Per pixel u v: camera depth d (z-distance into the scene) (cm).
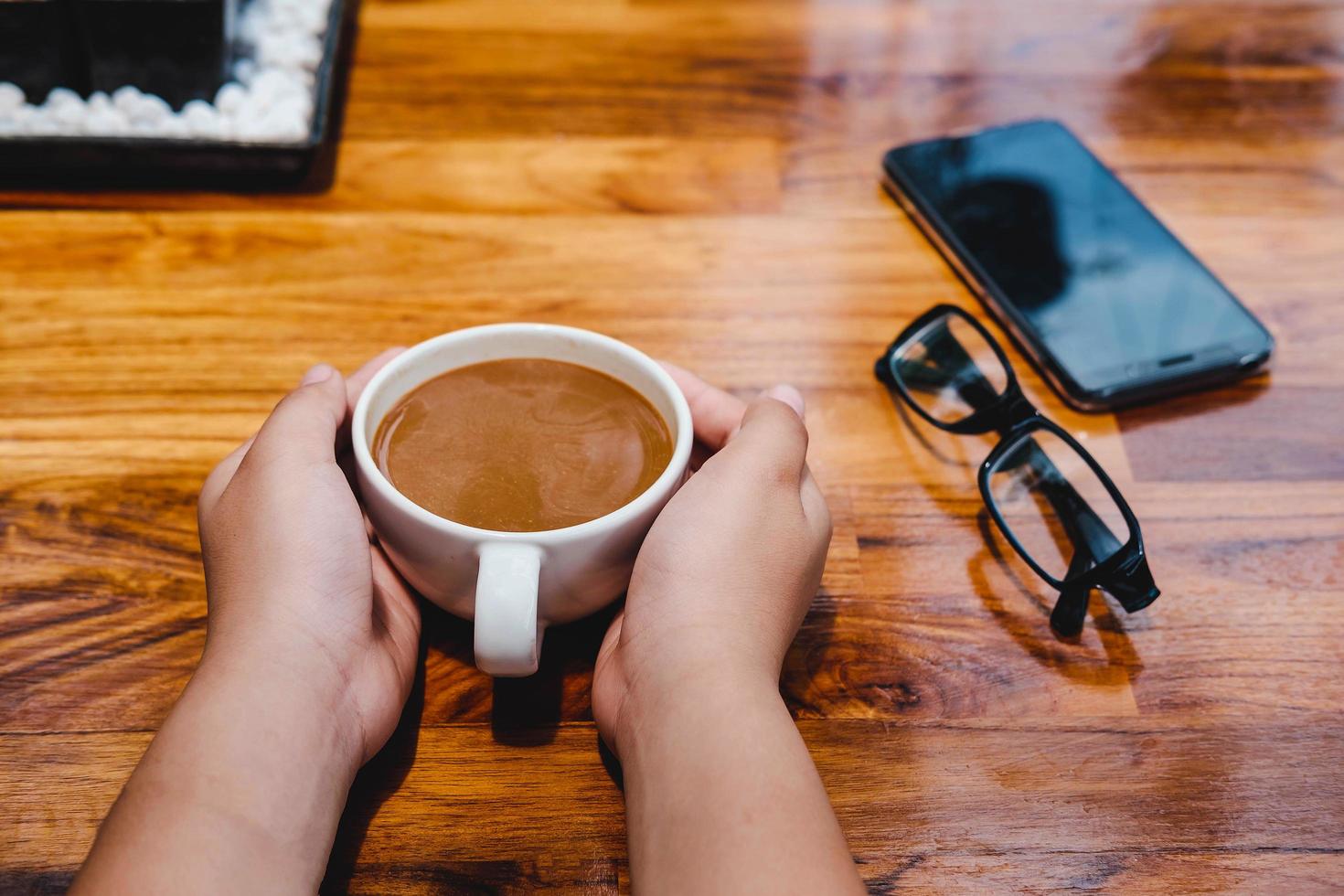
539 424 50
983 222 65
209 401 58
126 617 52
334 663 46
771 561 48
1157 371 59
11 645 51
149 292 62
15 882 46
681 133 70
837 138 71
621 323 62
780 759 44
